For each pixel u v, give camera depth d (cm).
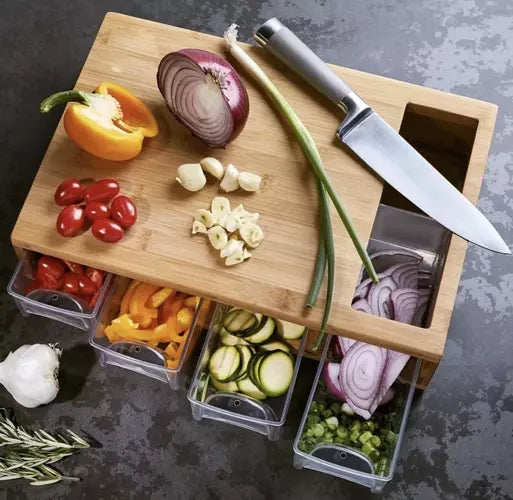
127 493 96
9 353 99
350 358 94
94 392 100
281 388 94
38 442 95
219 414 97
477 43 117
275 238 89
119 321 95
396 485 97
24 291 98
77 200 90
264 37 95
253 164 92
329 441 94
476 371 101
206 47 97
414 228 98
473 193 92
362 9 119
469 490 96
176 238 89
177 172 91
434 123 98
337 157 93
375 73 116
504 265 106
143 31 98
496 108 95
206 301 96
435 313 86
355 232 87
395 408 95
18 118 112
